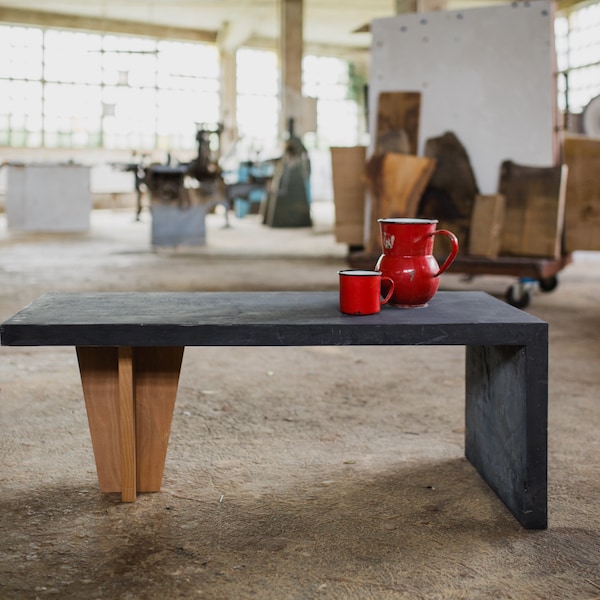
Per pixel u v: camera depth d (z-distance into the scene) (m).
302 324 1.83
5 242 9.53
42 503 2.05
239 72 21.22
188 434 2.62
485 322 1.85
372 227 5.61
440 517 1.98
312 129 12.48
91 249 8.84
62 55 18.97
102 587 1.63
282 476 2.25
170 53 20.11
